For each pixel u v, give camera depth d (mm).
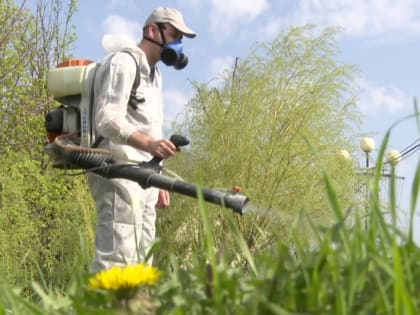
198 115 10320
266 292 958
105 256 3883
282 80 10078
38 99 15219
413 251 958
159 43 4090
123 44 4086
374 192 1004
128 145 3768
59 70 3988
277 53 10172
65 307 1150
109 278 1033
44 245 10070
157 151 3721
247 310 929
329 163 9383
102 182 3922
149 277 1044
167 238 8609
